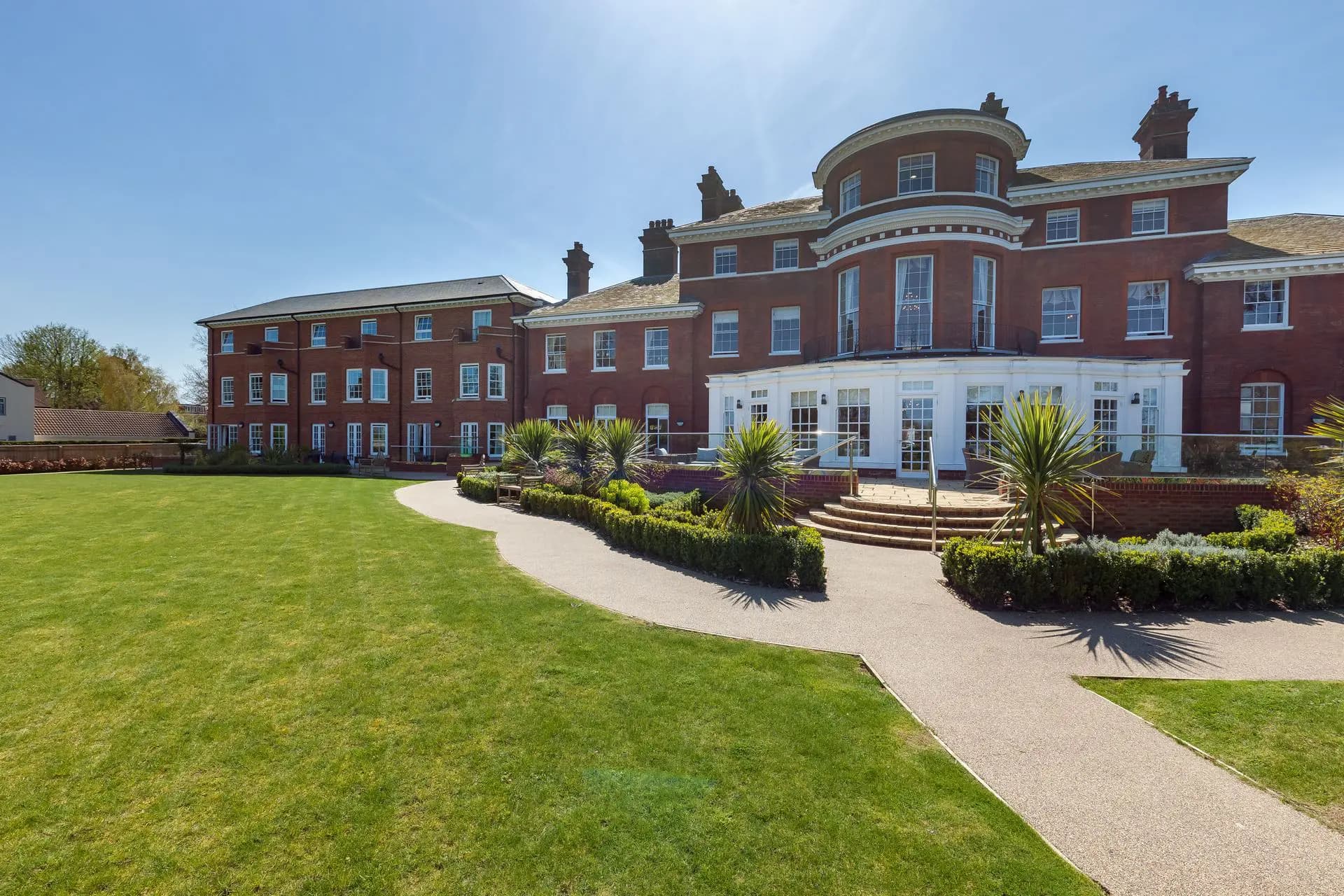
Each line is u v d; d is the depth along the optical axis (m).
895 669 5.29
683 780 3.61
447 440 33.22
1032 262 21.23
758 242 25.02
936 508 10.23
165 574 8.32
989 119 19.48
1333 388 18.05
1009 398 15.27
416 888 2.78
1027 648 5.82
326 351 36.62
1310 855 3.01
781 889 2.79
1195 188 19.91
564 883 2.82
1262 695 4.78
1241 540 8.41
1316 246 18.77
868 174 20.86
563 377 28.80
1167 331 20.12
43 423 49.72
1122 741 4.10
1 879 2.79
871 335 20.12
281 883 2.80
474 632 6.09
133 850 3.00
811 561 7.77
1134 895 2.76
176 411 67.38
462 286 35.56
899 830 3.19
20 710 4.39
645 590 7.73
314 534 11.45
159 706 4.47
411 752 3.88
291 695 4.66
